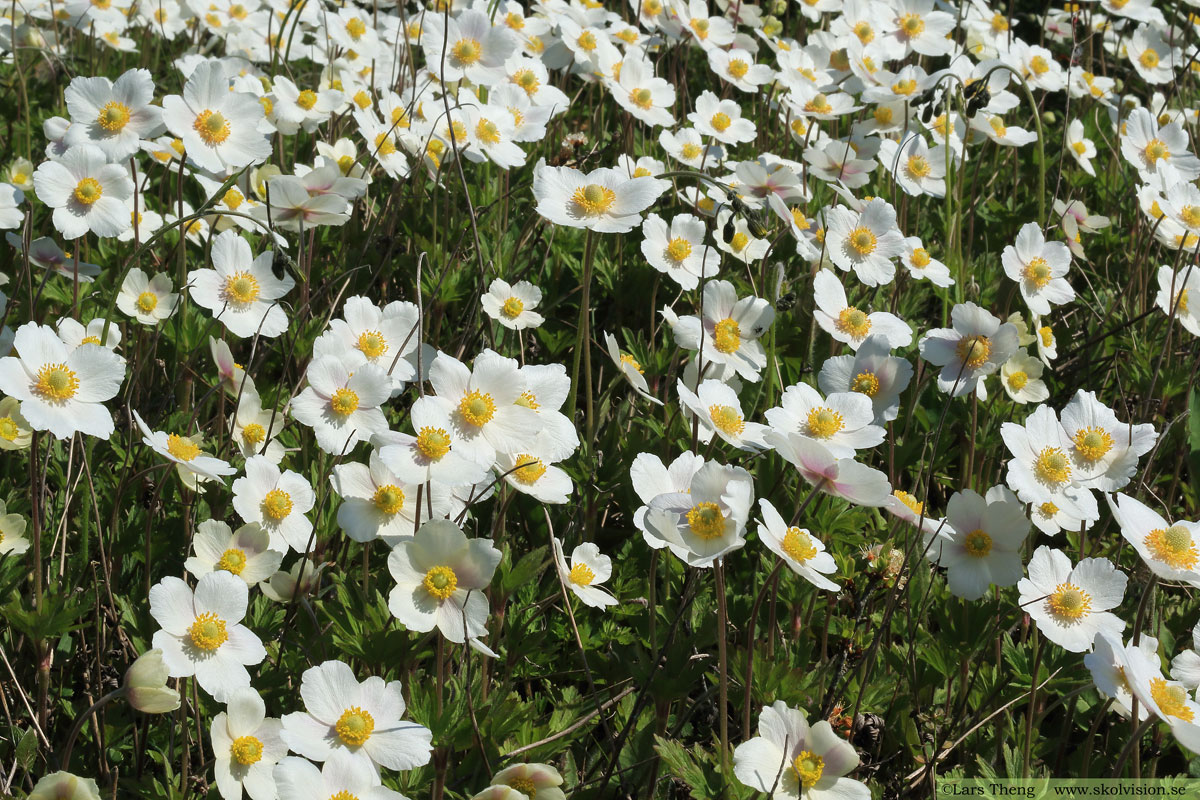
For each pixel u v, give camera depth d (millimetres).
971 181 2086
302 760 1192
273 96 1754
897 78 1997
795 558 1248
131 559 1392
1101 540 1495
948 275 1616
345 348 1376
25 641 1353
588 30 1936
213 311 1484
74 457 1416
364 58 2090
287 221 1536
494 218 1743
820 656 1408
